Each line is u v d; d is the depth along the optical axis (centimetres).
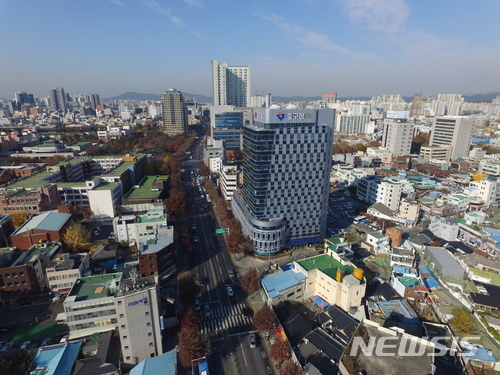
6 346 10106
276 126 14800
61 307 12056
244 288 12888
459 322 10556
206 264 15625
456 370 9131
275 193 15738
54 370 8750
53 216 16525
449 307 11681
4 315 11631
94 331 10538
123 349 9362
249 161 16338
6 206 18900
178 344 9962
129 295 9012
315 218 16675
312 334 10288
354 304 11512
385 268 14662
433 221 18725
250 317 11819
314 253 16562
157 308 9569
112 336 10362
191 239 17962
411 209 19900
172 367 8944
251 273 12988
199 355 9500
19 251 13875
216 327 11306
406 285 12612
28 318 11462
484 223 18438
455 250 15975
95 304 10300
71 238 15538
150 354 9775
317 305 12194
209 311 12131
